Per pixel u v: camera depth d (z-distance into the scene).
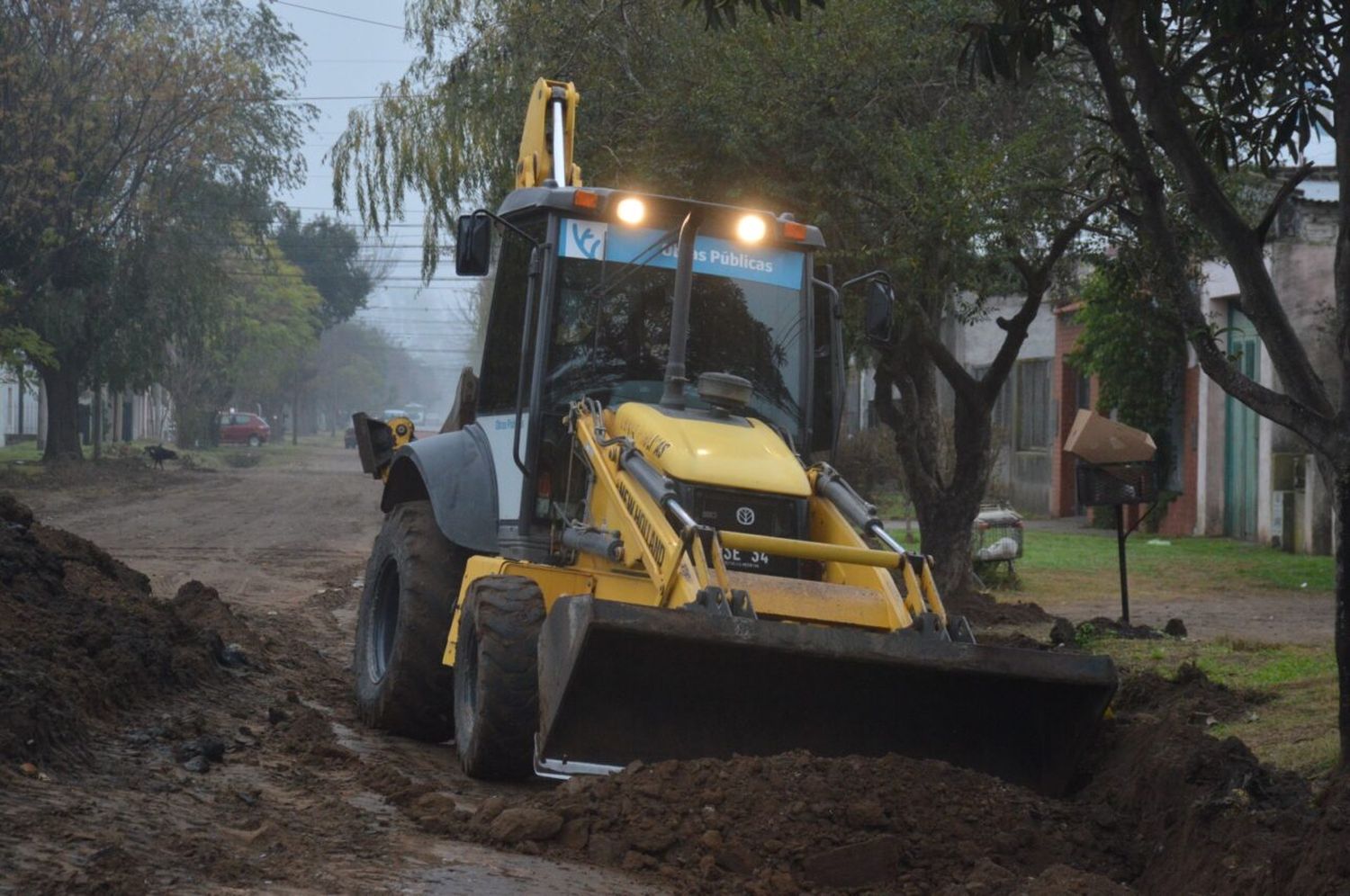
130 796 6.24
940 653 6.66
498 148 20.22
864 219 14.46
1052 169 14.17
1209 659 11.73
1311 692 9.71
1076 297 22.73
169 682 8.77
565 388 8.48
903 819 6.21
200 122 39.28
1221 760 6.75
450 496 8.84
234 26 43.12
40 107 35.22
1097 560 22.20
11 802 5.77
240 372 71.69
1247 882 5.64
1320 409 7.24
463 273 8.49
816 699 6.93
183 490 37.19
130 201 39.94
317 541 24.11
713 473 7.41
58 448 44.19
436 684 8.87
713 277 8.73
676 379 8.19
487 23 19.62
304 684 10.57
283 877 5.34
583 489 8.24
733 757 6.56
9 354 35.53
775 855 5.99
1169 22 8.01
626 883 5.79
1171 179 13.37
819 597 7.12
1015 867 6.10
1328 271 21.95
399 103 23.69
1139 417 27.70
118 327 42.59
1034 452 34.72
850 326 14.62
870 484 35.00
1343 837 5.36
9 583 8.96
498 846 6.18
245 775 7.07
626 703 6.81
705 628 6.48
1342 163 7.15
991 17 13.87
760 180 14.23
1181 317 7.52
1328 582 19.23
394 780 7.20
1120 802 6.86
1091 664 6.80
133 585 11.84
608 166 15.41
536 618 7.50
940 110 14.55
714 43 14.64
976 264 13.90
